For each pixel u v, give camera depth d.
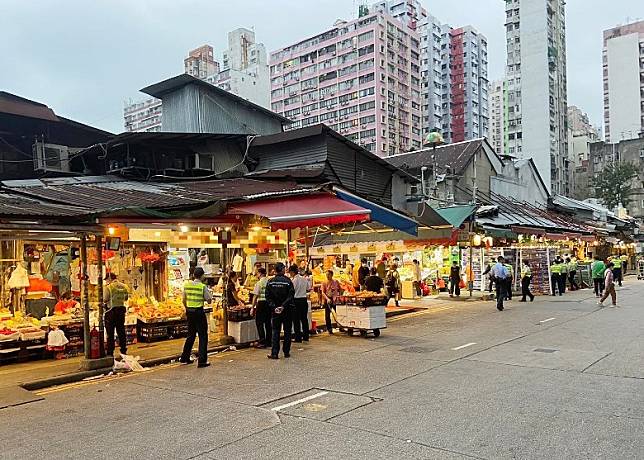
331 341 12.59
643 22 92.25
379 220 13.71
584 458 5.12
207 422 6.54
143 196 13.16
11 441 6.04
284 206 12.40
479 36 103.31
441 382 8.22
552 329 13.57
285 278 10.91
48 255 13.20
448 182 29.73
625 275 43.25
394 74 88.25
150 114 91.38
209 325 13.65
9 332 10.33
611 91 89.50
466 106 100.19
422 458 5.20
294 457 5.30
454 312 18.20
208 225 11.50
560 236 28.89
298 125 93.31
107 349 10.70
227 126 23.73
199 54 82.62
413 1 99.62
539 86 65.38
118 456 5.48
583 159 81.62
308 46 93.12
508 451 5.34
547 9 66.31
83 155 19.78
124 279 14.92
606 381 8.09
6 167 18.64
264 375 9.12
